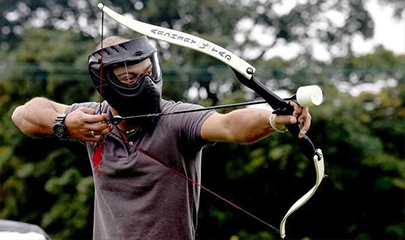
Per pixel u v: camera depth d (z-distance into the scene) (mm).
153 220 5809
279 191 23891
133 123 5832
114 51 5781
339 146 24375
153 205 5809
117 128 5898
